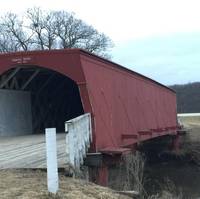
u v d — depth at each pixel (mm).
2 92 21578
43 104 25891
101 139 17984
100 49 70625
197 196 23234
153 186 25547
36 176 11281
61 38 68375
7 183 10391
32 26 67625
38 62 18047
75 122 12891
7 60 18594
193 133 48500
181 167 35562
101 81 19578
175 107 44781
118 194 10961
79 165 13406
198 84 135000
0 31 66812
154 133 31422
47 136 9695
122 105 22766
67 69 17656
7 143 18109
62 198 9422
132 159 19453
